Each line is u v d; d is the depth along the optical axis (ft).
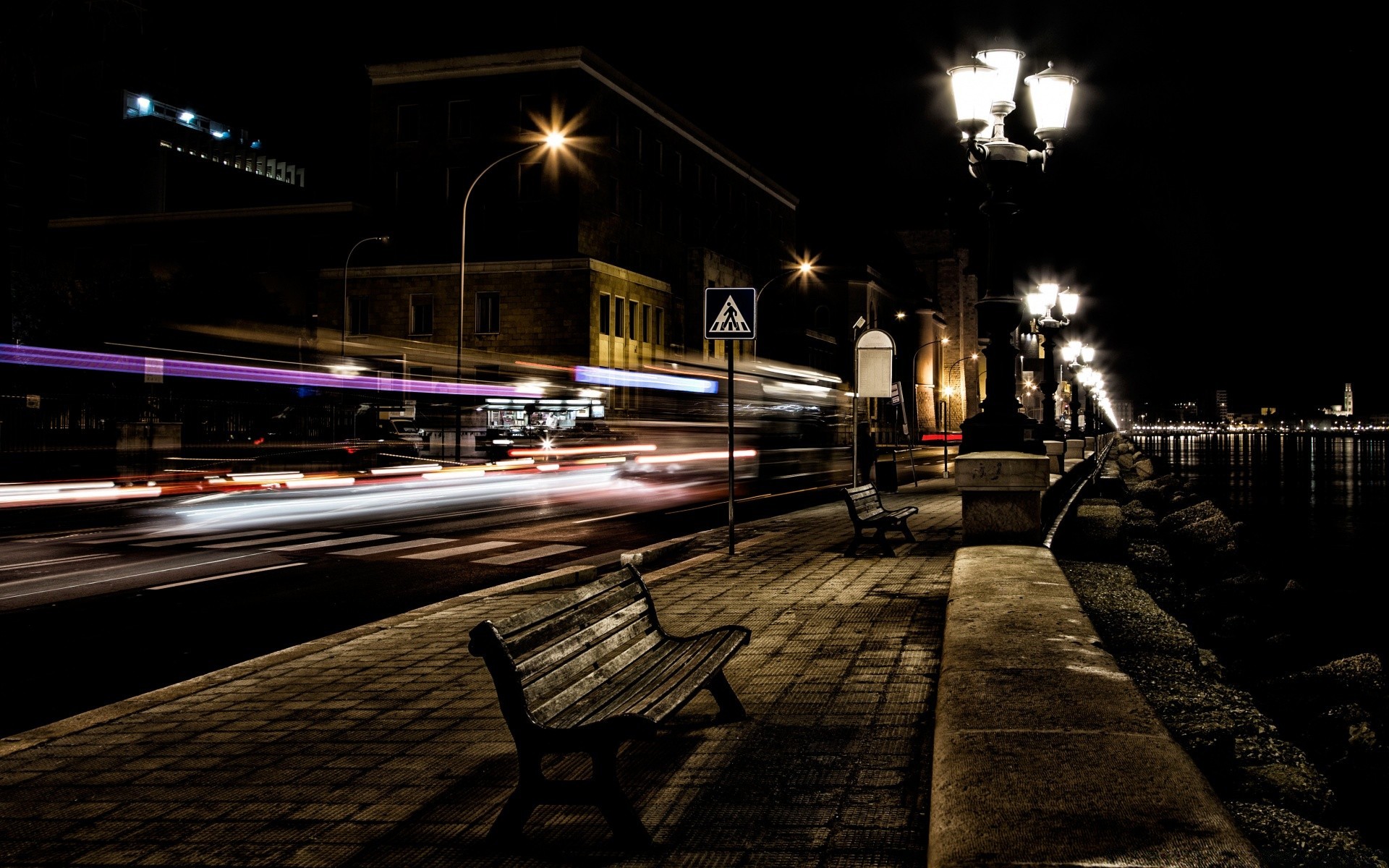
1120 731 13.00
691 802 14.01
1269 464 310.24
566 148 202.49
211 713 20.11
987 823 10.00
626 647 16.22
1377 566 85.92
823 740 16.58
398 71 210.79
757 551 43.47
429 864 12.44
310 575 42.14
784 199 310.45
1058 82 35.99
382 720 19.27
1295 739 29.96
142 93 331.77
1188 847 9.35
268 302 201.98
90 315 173.88
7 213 108.06
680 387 171.12
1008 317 34.35
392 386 177.47
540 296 191.42
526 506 76.69
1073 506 51.88
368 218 217.15
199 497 83.92
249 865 12.60
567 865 12.21
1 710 22.56
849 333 304.91
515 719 12.66
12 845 13.46
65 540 54.80
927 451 233.96
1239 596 59.67
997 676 15.88
